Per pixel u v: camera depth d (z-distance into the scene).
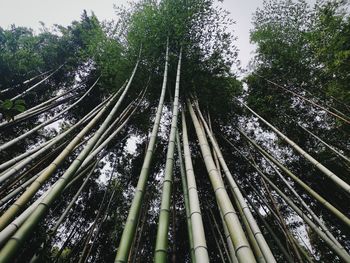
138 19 7.25
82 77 10.44
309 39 6.45
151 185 7.84
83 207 8.00
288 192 7.66
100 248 7.12
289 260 5.01
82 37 10.39
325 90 7.32
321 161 7.35
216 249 6.85
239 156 8.22
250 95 8.69
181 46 6.87
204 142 3.91
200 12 7.27
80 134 3.72
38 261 4.32
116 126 8.06
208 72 7.54
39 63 8.74
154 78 7.39
